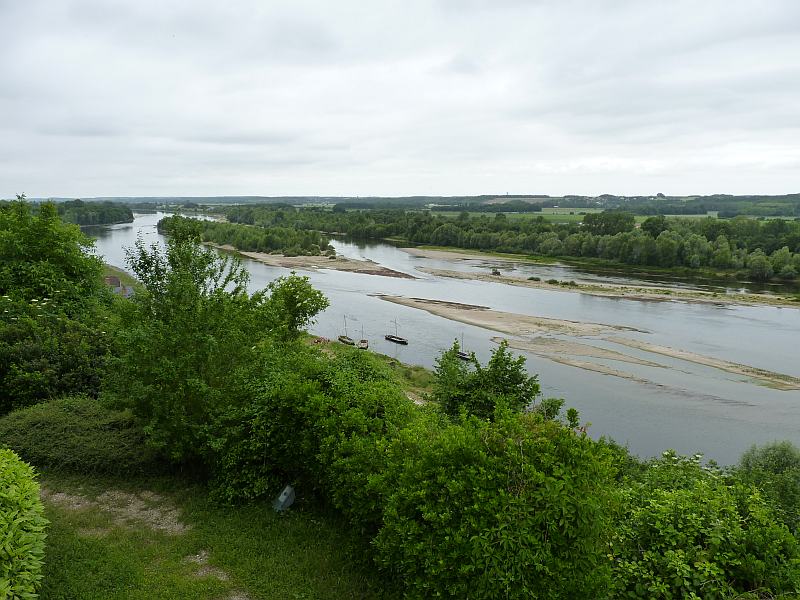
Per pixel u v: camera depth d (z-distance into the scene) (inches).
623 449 639.1
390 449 303.9
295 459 383.2
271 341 480.1
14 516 249.9
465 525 243.4
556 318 2084.2
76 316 710.5
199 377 401.4
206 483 409.4
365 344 1592.0
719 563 258.1
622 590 256.2
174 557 320.8
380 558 288.5
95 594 282.7
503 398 446.9
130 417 455.8
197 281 440.5
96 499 388.8
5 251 788.6
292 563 315.6
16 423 449.4
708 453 987.9
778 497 526.6
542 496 238.2
